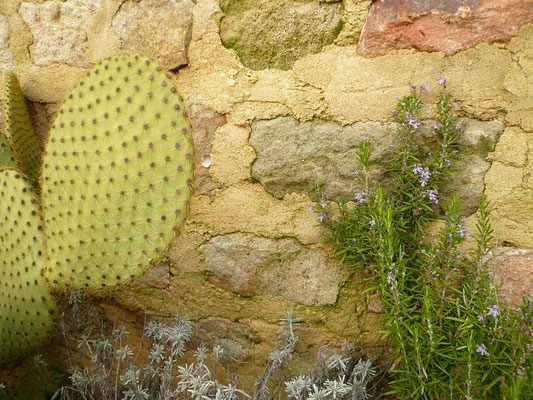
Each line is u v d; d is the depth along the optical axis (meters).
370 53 0.69
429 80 0.67
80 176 0.66
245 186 0.77
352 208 0.73
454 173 0.68
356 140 0.71
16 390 0.81
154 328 0.78
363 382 0.71
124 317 0.85
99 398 0.79
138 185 0.64
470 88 0.66
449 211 0.63
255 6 0.72
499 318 0.61
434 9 0.65
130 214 0.65
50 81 0.86
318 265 0.75
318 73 0.71
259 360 0.80
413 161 0.69
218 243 0.79
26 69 0.87
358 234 0.69
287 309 0.77
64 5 0.82
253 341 0.80
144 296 0.83
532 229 0.66
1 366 0.72
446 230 0.64
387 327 0.67
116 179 0.65
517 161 0.65
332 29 0.70
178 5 0.76
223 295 0.80
